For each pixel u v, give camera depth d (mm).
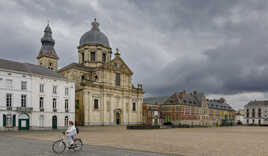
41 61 87188
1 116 45812
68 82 58344
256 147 20172
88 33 84562
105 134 35969
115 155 15609
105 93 74125
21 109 48406
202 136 32031
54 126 54594
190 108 106188
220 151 17781
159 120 99250
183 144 21969
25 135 33594
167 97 110688
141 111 86250
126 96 81250
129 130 49281
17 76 48844
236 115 157125
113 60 78125
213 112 124562
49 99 54000
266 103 136375
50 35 89938
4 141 24781
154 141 24641
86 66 81562
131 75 84125
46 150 17734
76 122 70312
